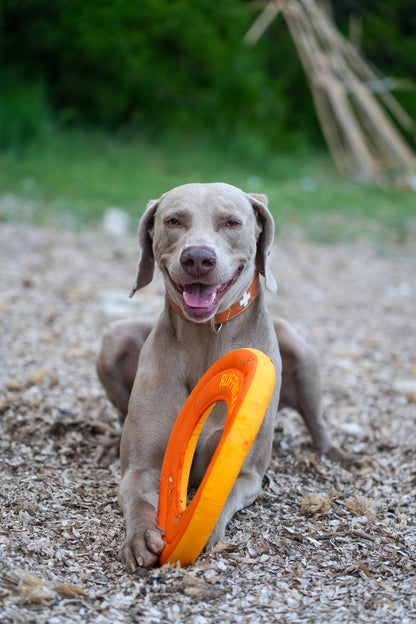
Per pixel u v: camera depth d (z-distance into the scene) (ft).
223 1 68.49
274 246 35.99
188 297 10.11
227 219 10.53
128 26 60.80
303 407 13.75
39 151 50.19
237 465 8.34
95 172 47.96
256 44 75.97
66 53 58.29
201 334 10.96
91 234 34.19
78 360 18.71
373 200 51.83
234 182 52.54
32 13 58.90
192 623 7.92
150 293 25.89
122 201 41.37
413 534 10.53
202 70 64.69
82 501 11.04
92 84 59.31
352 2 85.46
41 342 19.85
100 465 12.74
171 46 63.10
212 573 8.87
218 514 8.54
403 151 63.00
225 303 10.80
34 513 10.34
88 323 21.89
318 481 12.55
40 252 29.99
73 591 8.28
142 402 10.99
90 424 14.01
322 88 65.26
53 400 15.56
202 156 57.62
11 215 35.76
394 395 18.07
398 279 31.78
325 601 8.50
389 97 68.28
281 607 8.29
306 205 46.85
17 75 58.39
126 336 13.29
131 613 8.04
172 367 11.07
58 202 39.93
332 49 65.77
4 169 45.24
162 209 11.02
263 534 10.11
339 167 64.34
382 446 14.55
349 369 19.88
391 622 8.07
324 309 26.35
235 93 67.05
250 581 8.86
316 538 10.18
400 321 25.49
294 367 13.43
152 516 9.70
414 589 8.91
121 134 59.36
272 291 11.41
